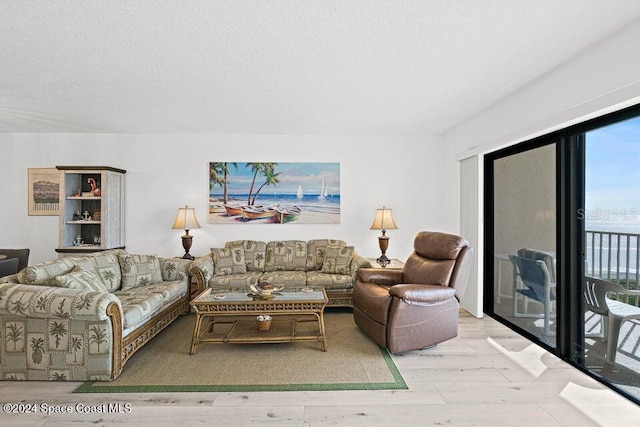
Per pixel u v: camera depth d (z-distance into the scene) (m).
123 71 2.71
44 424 1.92
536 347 2.98
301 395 2.22
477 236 3.82
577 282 2.63
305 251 4.50
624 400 2.14
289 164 4.84
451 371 2.54
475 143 3.92
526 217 3.23
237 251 4.37
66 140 4.73
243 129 4.55
